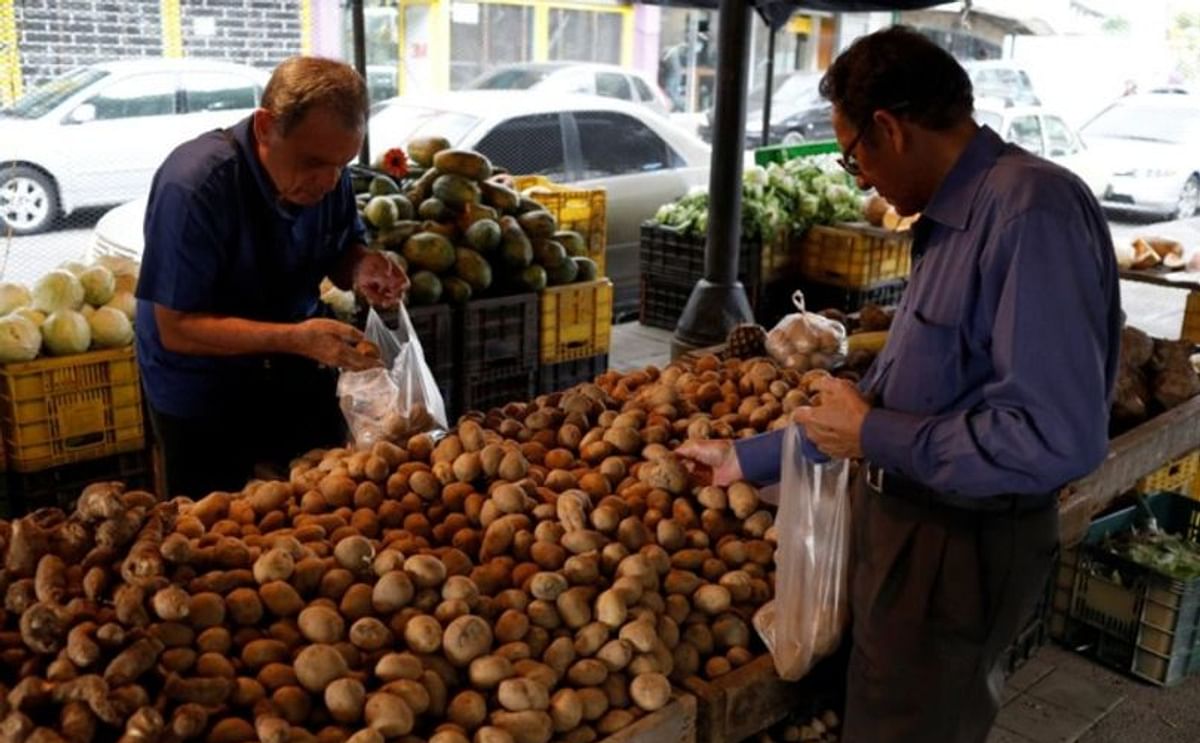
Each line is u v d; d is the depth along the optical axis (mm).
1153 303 9102
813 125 14078
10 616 1735
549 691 1874
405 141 7008
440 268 4629
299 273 2711
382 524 2262
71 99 5973
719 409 2975
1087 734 3090
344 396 2789
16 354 3539
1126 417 3654
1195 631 3340
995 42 17781
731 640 2232
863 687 2010
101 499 1805
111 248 5312
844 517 2170
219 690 1652
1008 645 1961
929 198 1808
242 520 2184
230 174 2438
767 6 6836
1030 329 1625
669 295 7500
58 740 1481
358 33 5523
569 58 13242
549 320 5027
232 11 6188
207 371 2656
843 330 3887
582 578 2088
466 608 1939
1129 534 3553
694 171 8180
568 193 6238
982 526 1856
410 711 1713
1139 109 14422
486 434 2562
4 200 5781
